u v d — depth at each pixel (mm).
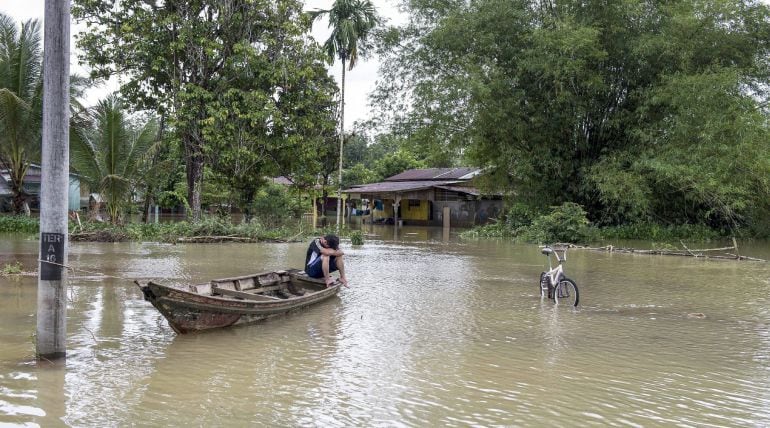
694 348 8297
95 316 9531
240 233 24719
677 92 26000
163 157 31797
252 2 26469
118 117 25031
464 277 15242
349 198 49062
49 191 6738
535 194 30594
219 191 38625
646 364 7449
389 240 28359
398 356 7641
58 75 6551
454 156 32219
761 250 24672
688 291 13438
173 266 15984
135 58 26312
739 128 25094
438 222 43906
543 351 8016
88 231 23656
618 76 28547
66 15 6570
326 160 39250
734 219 29156
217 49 26266
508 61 29328
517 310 10930
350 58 36219
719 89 25266
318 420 5426
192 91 25875
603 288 13789
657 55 27344
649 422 5512
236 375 6723
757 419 5629
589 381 6719
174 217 45000
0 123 24938
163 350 7699
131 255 18484
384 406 5812
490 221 40406
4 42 24703
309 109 29047
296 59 28219
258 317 9398
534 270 16812
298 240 25703
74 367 6855
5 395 5879
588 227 27328
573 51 26125
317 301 11039
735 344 8555
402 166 55969
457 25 28797
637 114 28234
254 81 27031
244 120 26688
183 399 5902
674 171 25469
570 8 28078
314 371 6930
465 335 8883
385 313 10453
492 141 30375
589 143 30094
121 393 6031
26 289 11703
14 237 22844
